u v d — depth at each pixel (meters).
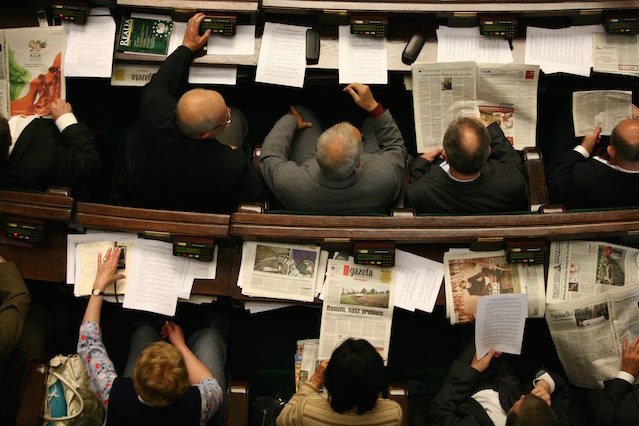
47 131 3.13
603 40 3.38
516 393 2.90
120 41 3.32
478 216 2.87
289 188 2.99
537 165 3.14
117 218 2.88
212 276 2.92
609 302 2.91
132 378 2.61
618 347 2.92
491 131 3.27
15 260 2.91
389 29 3.38
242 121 3.52
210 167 2.97
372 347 2.41
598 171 3.12
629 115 3.41
